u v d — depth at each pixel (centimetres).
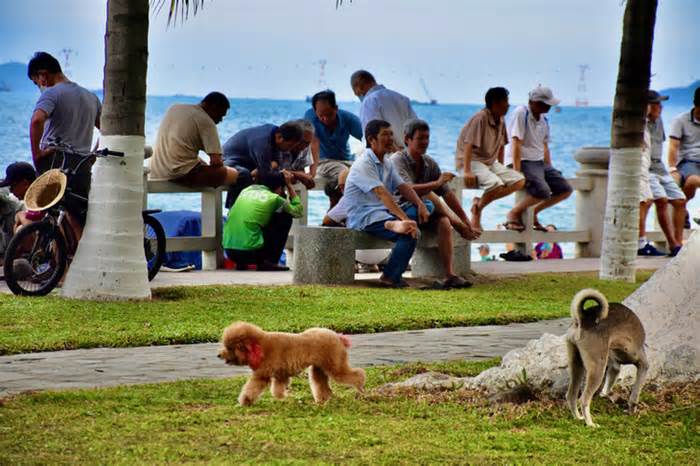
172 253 2012
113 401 904
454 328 1397
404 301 1564
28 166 1689
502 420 888
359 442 801
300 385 1002
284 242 1944
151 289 1577
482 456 777
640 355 915
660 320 1020
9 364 1084
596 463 775
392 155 1823
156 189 1895
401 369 1071
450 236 1784
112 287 1470
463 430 853
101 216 1477
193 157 1895
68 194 1548
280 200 1912
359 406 916
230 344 909
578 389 905
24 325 1273
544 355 967
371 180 1736
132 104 1482
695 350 1005
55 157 1606
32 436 786
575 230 2383
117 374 1040
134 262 1483
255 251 1916
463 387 987
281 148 1950
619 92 1930
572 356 902
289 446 782
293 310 1445
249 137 1966
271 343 916
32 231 1488
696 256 1043
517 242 2277
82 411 864
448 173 1847
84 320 1314
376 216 1747
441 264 1870
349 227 1767
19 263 1488
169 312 1389
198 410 888
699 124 2533
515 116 2228
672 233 2448
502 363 989
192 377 1033
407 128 1806
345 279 1752
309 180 1978
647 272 2092
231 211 1928
